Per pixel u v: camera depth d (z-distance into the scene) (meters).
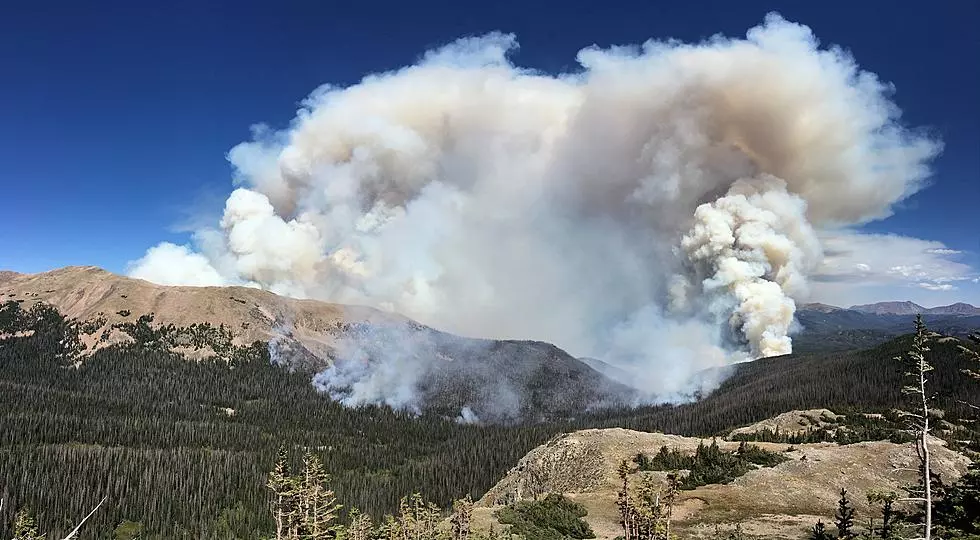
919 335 32.31
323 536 61.31
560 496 89.62
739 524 71.44
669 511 61.09
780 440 147.38
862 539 55.53
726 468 99.25
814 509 80.38
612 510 86.38
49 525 143.00
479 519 81.94
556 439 135.88
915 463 94.94
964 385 146.88
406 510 85.31
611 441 121.00
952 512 52.34
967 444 101.75
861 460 97.69
